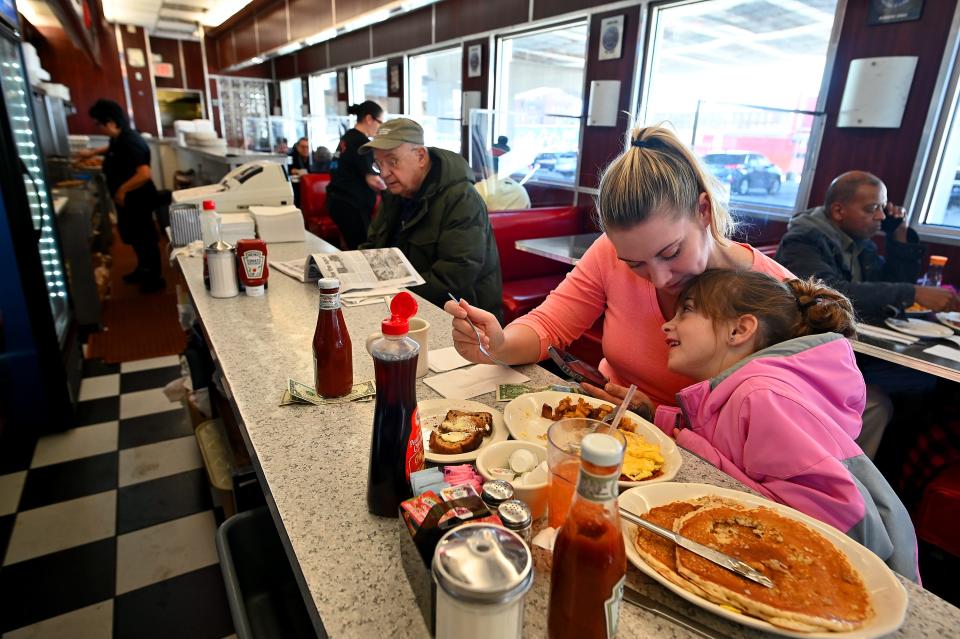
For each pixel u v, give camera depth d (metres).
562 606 0.53
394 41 6.14
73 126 10.12
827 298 1.04
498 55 4.70
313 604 0.61
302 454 0.89
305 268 1.86
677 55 3.40
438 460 0.85
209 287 1.77
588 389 1.18
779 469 0.81
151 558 1.78
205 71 11.05
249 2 7.43
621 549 0.51
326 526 0.72
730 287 1.03
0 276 2.27
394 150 2.25
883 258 2.44
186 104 11.06
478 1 4.76
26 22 5.53
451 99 5.52
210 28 10.29
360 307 1.65
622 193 1.00
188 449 2.38
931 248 2.42
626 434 0.96
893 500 0.82
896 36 2.40
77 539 1.85
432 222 2.29
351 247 3.88
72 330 2.97
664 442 0.94
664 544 0.67
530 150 4.48
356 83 7.40
